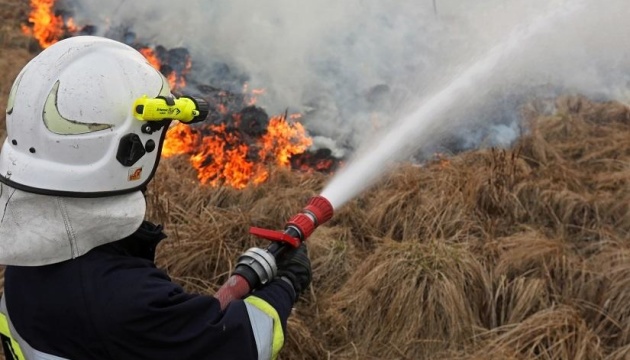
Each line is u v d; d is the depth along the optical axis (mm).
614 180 4680
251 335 1200
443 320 3199
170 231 3689
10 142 1201
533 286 3320
